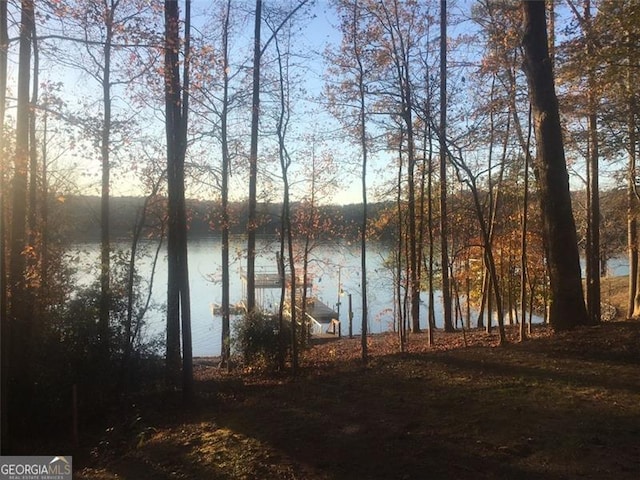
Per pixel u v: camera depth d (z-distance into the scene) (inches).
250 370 511.8
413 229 668.1
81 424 392.2
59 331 403.2
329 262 773.3
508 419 263.6
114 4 431.5
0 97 336.8
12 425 374.0
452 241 822.5
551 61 458.0
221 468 240.8
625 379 315.9
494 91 560.7
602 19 417.4
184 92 446.0
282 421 297.3
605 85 446.6
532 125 545.3
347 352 644.7
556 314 465.1
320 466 228.7
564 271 456.1
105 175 512.7
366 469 220.8
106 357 404.8
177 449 279.0
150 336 506.9
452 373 367.6
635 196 681.6
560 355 382.3
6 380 359.6
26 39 357.4
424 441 244.5
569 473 200.1
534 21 451.5
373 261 1130.0
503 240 769.6
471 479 202.4
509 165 624.4
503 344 459.2
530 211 755.4
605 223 875.4
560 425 249.8
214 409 370.0
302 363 523.5
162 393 438.0
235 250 681.0
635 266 832.3
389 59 521.3
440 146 549.3
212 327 1071.0
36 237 466.0
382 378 376.2
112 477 255.8
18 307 389.4
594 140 521.3
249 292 618.2
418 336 758.5
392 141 609.0
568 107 497.0
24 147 385.7
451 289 932.6
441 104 562.3
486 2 512.1
